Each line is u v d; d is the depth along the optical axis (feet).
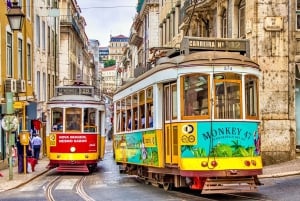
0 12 92.27
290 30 82.12
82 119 87.04
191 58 49.96
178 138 49.88
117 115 78.18
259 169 49.57
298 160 81.10
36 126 115.44
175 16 143.43
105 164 111.75
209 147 48.34
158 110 54.54
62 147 86.22
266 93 81.41
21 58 110.83
